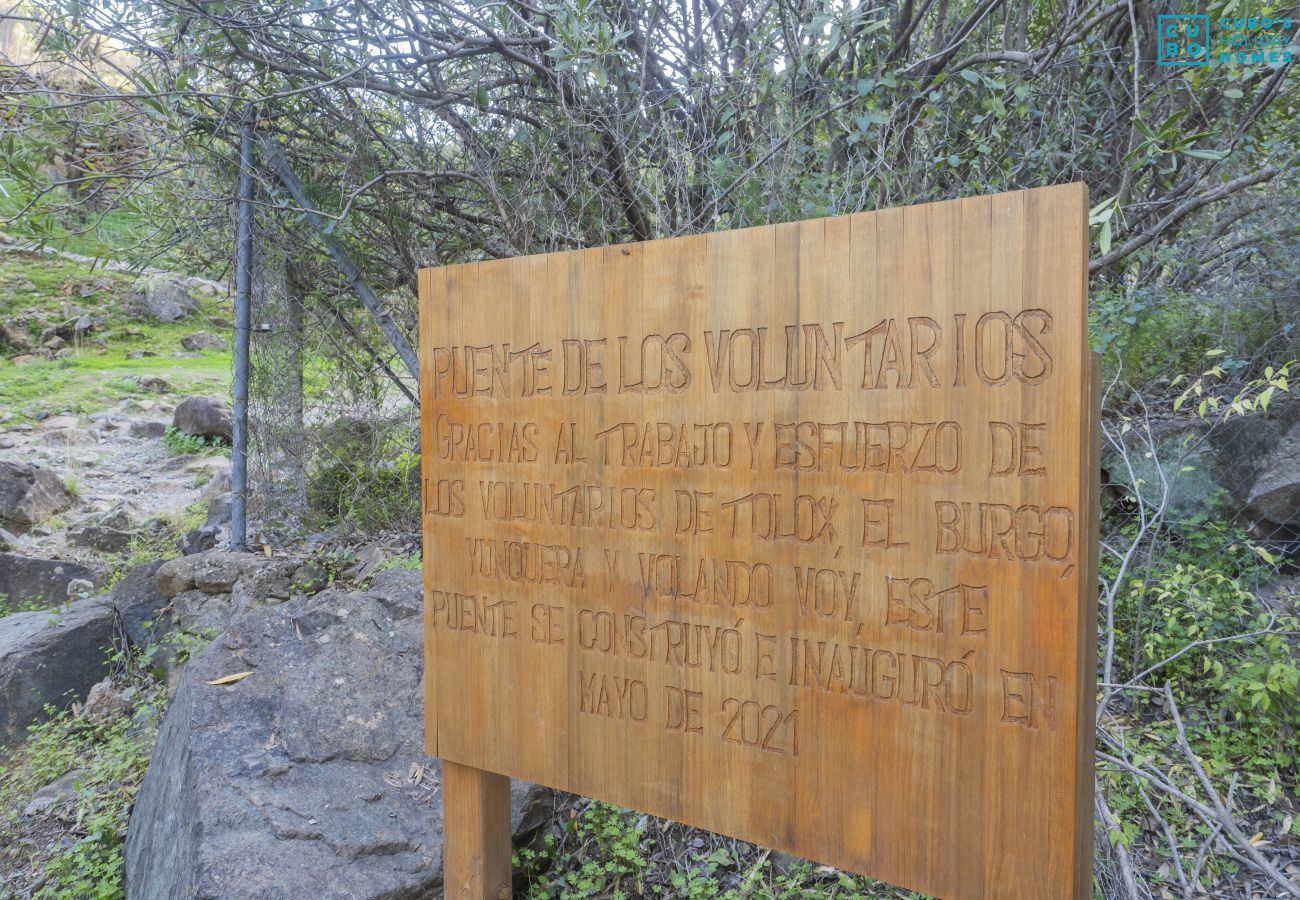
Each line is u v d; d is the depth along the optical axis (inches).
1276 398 145.9
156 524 277.4
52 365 472.1
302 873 93.8
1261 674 115.3
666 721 71.3
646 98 160.1
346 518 205.2
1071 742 53.8
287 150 183.2
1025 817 55.6
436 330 84.7
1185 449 143.1
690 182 150.3
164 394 438.0
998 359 55.6
